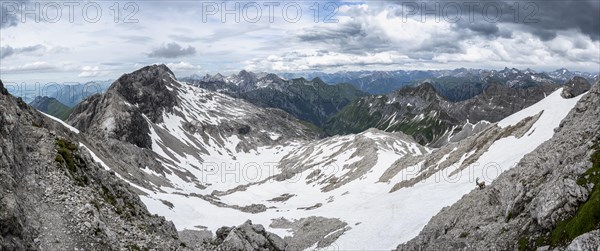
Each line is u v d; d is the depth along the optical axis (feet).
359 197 377.91
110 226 118.62
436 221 203.62
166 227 161.68
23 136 127.75
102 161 412.98
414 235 212.64
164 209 342.03
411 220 241.35
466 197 203.31
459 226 172.45
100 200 128.98
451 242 156.15
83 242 103.45
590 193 109.09
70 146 141.38
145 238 125.39
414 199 284.00
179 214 348.79
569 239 102.27
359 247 229.25
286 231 320.70
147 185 433.07
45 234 100.37
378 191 385.29
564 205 113.09
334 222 299.79
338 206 361.71
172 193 449.89
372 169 479.41
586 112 178.40
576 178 118.93
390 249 209.46
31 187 111.65
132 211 145.79
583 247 92.84
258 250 160.56
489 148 314.55
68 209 111.04
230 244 156.97
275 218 363.15
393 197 318.04
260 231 172.35
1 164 105.09
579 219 101.86
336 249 238.27
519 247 120.67
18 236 92.17
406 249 195.52
